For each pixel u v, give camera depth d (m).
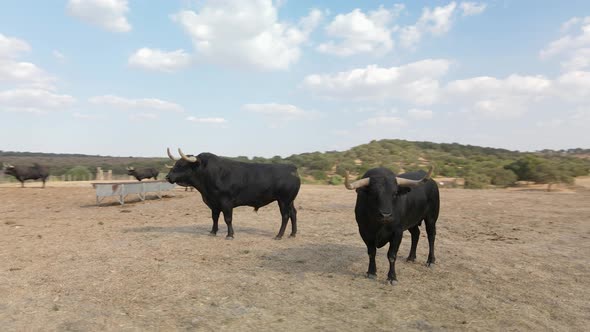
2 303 5.08
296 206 16.77
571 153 140.00
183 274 6.45
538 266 7.37
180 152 9.21
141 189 17.81
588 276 6.77
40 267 6.75
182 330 4.39
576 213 14.81
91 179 39.16
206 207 16.03
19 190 22.94
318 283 6.21
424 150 81.56
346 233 10.50
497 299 5.61
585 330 4.63
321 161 60.50
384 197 5.78
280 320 4.73
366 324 4.66
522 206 17.06
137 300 5.29
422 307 5.25
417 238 7.66
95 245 8.51
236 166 9.50
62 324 4.48
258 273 6.65
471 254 8.27
